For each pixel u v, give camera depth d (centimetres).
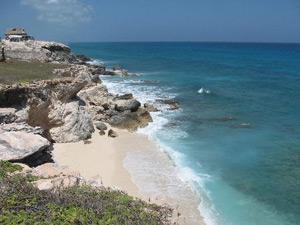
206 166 2922
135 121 3894
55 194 1548
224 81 7425
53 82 3519
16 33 7244
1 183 1620
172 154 3141
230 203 2366
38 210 1430
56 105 3381
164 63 11675
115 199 1641
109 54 16675
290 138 3656
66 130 3312
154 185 2553
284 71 9625
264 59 14200
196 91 6062
